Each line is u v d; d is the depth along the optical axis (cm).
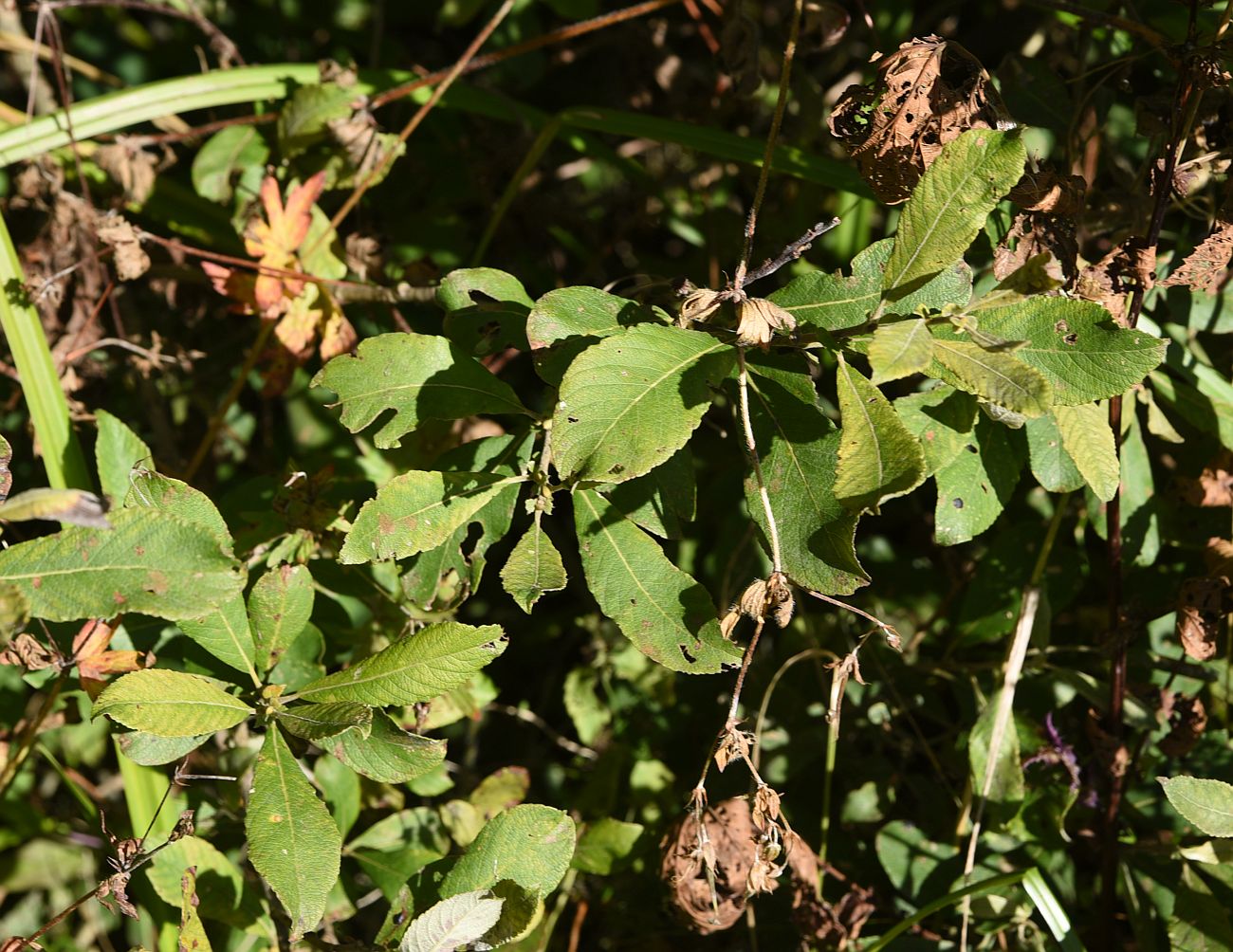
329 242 113
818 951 109
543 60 124
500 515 101
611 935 116
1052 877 109
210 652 101
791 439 97
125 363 120
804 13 114
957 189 95
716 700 117
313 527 105
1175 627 111
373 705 98
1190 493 110
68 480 108
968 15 125
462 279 103
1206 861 104
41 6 113
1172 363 109
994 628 112
